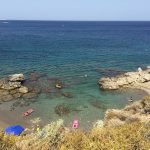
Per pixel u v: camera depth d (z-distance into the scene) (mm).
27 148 9156
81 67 59906
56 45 102312
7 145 9125
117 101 39531
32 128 29375
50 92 42250
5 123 31188
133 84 47344
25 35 149750
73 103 37906
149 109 22656
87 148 8469
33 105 36812
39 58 70375
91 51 86250
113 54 80062
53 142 9242
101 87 45344
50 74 52594
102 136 9461
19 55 74562
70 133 10109
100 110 35531
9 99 38812
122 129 10055
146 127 10094
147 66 60625
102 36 153000
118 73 55188
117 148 8297
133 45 105125
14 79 43844
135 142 8602
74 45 103250
